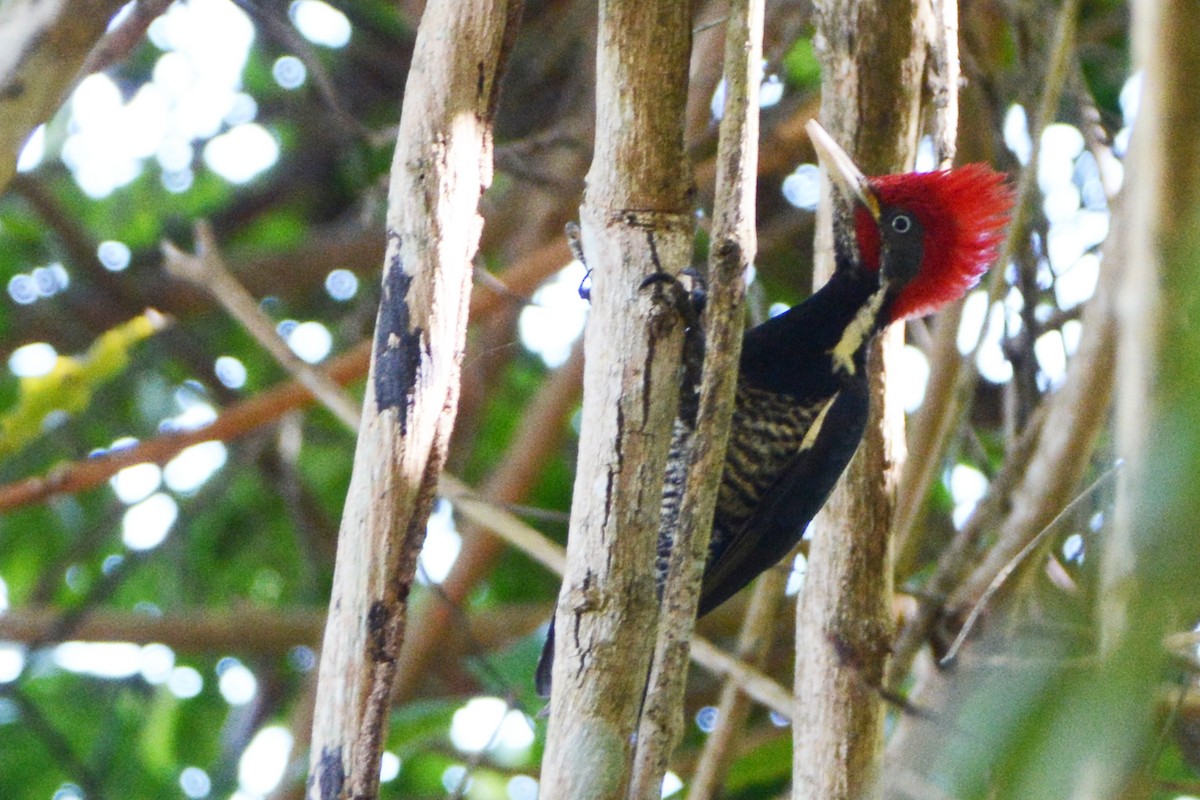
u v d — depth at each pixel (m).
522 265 11.61
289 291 14.94
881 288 8.79
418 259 5.17
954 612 7.88
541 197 13.47
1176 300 2.99
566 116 12.16
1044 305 9.51
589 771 4.89
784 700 8.07
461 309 5.20
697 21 11.04
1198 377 2.79
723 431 5.17
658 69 5.48
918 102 8.00
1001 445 11.66
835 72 7.96
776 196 13.92
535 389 15.56
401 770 12.73
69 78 6.27
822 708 7.19
